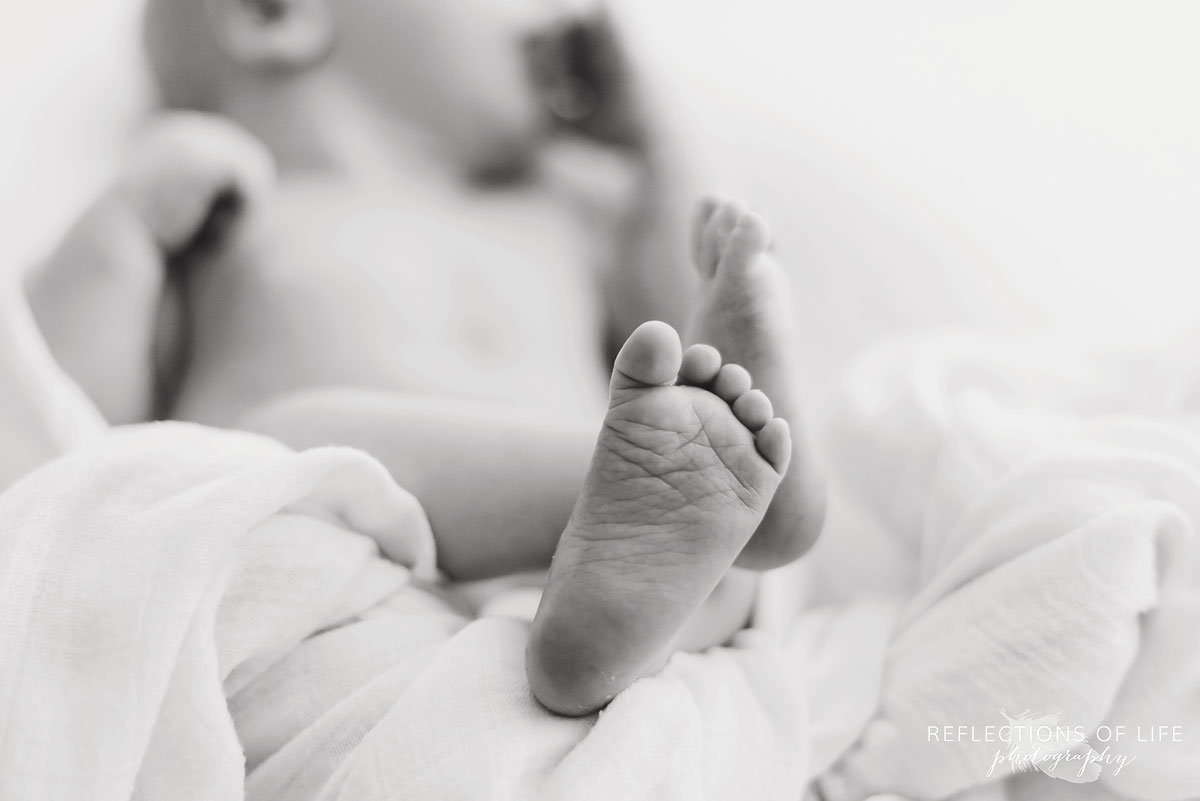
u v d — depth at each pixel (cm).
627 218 125
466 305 113
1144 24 165
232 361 109
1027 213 151
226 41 123
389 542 81
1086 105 161
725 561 69
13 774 59
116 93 139
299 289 110
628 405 67
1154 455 85
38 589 65
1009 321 138
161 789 63
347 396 92
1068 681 75
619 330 122
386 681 68
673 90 130
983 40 167
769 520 79
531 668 66
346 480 76
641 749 63
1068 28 166
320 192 121
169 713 64
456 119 126
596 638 65
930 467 104
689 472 68
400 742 62
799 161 148
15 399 100
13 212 133
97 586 65
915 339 122
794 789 72
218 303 112
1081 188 153
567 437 84
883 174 148
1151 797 79
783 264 141
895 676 84
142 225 105
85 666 63
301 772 66
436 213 121
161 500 70
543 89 132
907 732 80
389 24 123
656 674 72
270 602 70
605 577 66
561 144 133
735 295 80
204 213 109
